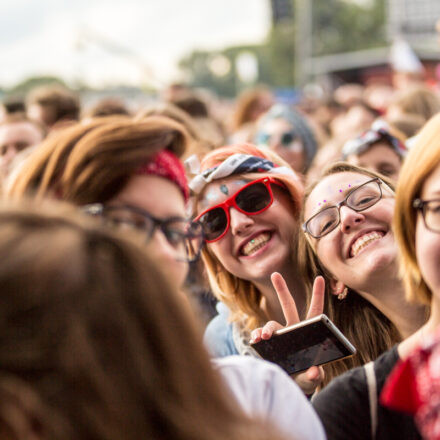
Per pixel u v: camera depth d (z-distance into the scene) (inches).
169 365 55.4
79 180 86.3
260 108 429.1
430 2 894.4
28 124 283.9
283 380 84.5
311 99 650.2
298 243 134.4
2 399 51.1
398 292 120.9
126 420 52.6
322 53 2942.9
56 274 53.2
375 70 1002.7
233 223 137.6
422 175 81.0
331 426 84.4
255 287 144.3
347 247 123.8
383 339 125.9
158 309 56.2
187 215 99.3
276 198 140.5
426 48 617.0
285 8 789.9
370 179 127.4
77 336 52.3
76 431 51.6
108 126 90.4
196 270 164.4
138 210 87.9
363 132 208.5
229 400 59.4
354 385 85.0
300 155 277.9
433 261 80.7
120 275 56.0
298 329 110.9
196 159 145.0
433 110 287.1
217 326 144.8
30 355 51.6
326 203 126.3
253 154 146.5
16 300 52.2
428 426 70.3
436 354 71.4
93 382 52.1
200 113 370.6
